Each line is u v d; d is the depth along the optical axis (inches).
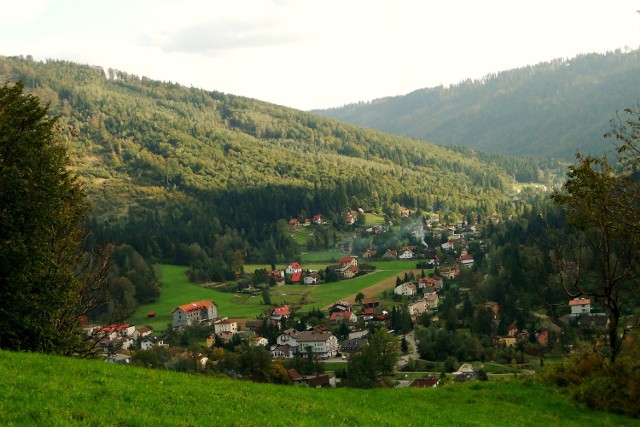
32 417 663.8
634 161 1203.2
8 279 1315.2
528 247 4714.6
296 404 944.3
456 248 7460.6
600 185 1182.9
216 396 906.7
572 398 1125.1
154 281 6038.4
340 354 4158.5
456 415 1017.5
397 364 3430.1
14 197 1327.5
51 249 1491.1
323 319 5098.4
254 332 4690.0
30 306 1358.3
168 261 7224.4
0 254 1285.7
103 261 1743.4
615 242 1341.0
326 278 6683.1
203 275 6633.9
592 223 1242.6
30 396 737.0
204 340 4574.3
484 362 3334.2
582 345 1320.1
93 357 1676.9
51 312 1414.9
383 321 4891.7
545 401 1117.1
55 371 916.0
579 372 1211.2
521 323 3811.5
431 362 3531.0
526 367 3105.3
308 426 815.1
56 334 1444.4
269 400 941.2
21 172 1339.8
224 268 6776.6
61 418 666.8
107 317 4877.0
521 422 991.0
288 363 3543.3
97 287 1699.1
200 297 6008.9
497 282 4534.9
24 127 1473.9
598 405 1084.5
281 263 7810.0
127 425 695.1
